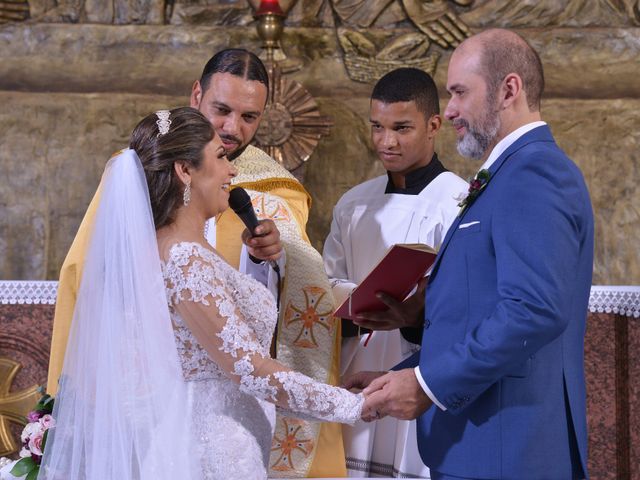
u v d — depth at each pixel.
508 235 2.63
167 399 2.64
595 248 5.70
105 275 2.72
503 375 2.64
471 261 2.77
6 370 4.95
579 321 2.82
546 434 2.70
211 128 2.85
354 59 5.78
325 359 3.74
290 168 5.40
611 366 4.72
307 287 3.73
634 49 5.77
